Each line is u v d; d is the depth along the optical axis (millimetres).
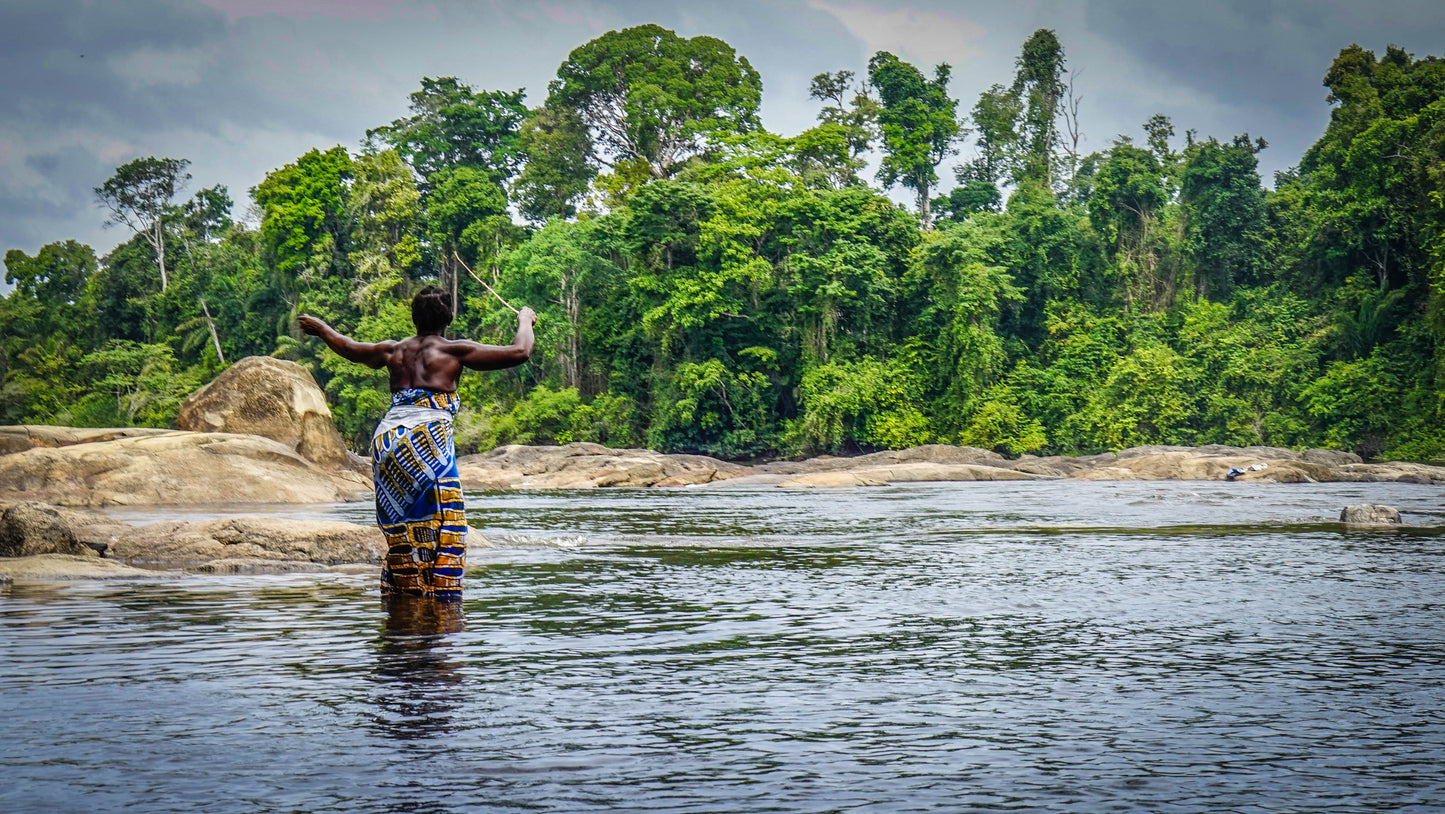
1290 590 9445
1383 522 17109
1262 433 54438
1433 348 52406
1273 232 62344
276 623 7578
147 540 11742
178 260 81125
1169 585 9773
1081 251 63156
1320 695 5496
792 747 4547
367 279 70125
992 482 38094
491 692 5504
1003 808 3811
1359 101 57938
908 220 59281
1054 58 75438
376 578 10227
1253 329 57375
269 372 29078
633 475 39656
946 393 56000
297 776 4113
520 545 13672
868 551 12953
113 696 5367
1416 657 6469
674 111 74875
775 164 64562
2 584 9617
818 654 6555
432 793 3934
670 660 6344
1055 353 60938
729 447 56406
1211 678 5898
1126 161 62469
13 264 86250
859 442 55188
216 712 5062
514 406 60719
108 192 79688
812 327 56469
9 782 4035
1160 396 54875
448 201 70938
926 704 5301
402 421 8930
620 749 4504
